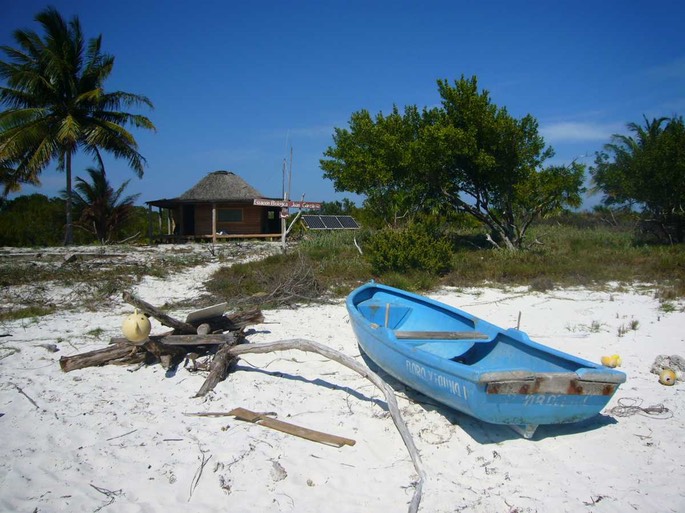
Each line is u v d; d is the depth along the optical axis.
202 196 30.81
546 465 4.84
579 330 9.70
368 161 20.30
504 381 4.71
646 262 17.02
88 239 31.59
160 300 12.52
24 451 4.94
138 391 6.46
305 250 20.34
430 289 13.87
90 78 27.36
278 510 4.15
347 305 7.85
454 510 4.16
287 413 5.93
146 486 4.43
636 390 6.62
